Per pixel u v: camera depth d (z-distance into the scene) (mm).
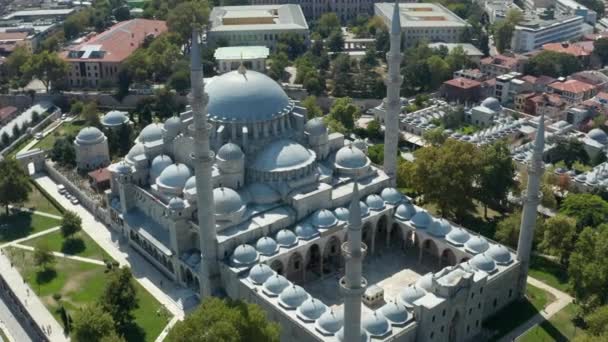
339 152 189500
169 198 174250
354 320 122438
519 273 158375
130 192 186625
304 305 138125
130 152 196375
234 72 189500
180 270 166625
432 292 140750
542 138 146625
